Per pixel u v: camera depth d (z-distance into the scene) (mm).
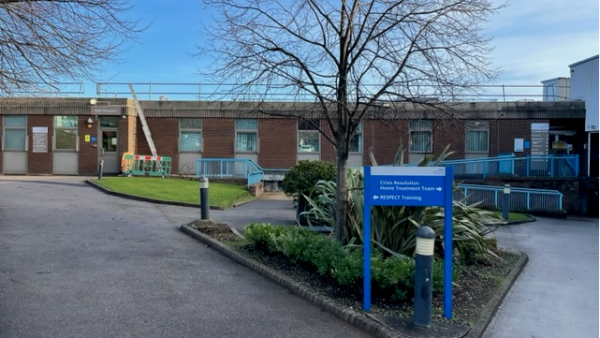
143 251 8578
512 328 5734
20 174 23609
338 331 5223
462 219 7797
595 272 8914
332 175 12023
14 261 7520
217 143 24844
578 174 23141
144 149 24516
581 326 5871
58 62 9500
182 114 24609
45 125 23703
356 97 7676
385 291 5961
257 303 6051
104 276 6949
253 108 9898
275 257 7961
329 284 6570
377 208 7289
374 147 24281
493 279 7605
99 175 19781
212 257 8344
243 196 18984
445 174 5555
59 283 6535
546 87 27125
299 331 5191
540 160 22953
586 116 24672
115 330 5027
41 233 9633
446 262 5539
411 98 7336
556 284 7922
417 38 7070
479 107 24547
